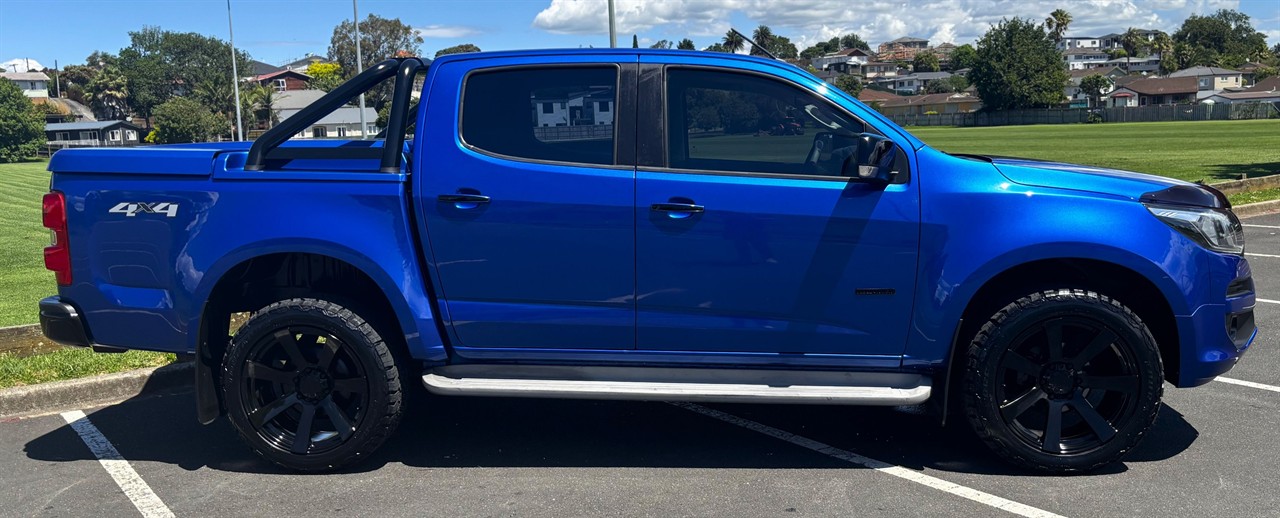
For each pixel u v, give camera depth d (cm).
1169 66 16938
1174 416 499
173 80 14238
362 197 418
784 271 409
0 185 3625
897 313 411
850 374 420
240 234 418
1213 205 413
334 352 422
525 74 419
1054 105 10400
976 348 411
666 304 415
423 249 419
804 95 411
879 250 405
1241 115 8444
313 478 430
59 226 436
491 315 422
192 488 421
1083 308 401
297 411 440
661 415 515
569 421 506
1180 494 399
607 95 415
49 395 538
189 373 580
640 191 407
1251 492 400
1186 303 403
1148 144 3753
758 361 423
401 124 426
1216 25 18438
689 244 409
